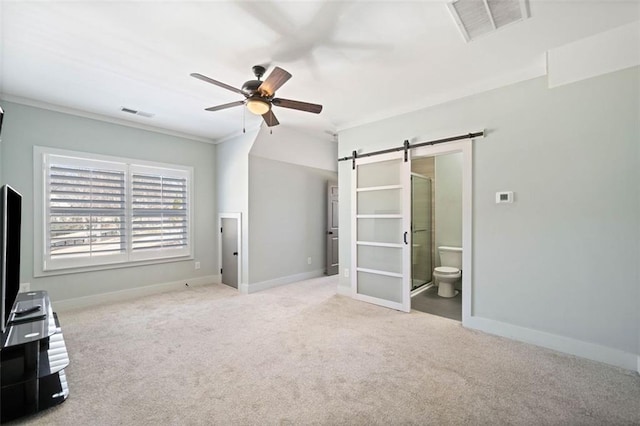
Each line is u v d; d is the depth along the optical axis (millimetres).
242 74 2779
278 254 4891
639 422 1638
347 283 4203
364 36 2172
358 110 3682
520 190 2711
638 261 2188
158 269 4441
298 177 5230
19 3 1797
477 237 2973
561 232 2506
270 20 1986
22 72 2727
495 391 1928
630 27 2117
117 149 4035
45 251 3438
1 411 1663
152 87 3055
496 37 2207
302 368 2225
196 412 1741
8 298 1927
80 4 1816
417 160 5070
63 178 3584
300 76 2799
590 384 2002
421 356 2406
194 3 1815
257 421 1666
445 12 1913
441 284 4270
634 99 2188
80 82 2932
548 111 2557
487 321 2910
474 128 2996
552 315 2545
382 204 3818
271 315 3398
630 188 2215
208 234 5066
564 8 1891
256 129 4309
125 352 2484
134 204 4191
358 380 2062
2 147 3188
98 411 1750
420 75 2785
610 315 2285
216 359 2367
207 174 5066
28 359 1763
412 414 1714
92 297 3799
